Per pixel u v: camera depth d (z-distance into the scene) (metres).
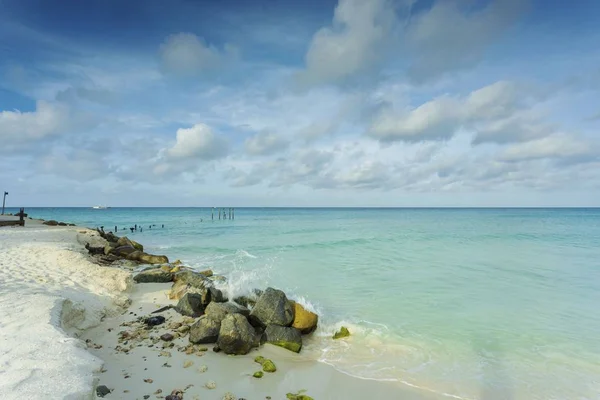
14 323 6.61
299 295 13.86
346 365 7.92
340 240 32.88
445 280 16.52
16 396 4.11
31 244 19.77
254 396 6.22
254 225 57.97
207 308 9.46
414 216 102.38
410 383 7.19
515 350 8.93
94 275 13.09
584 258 22.80
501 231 44.22
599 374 7.75
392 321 10.92
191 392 6.12
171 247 28.97
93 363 5.36
